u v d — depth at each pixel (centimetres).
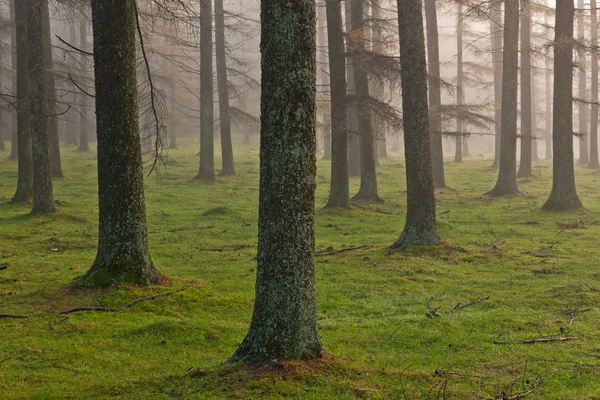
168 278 1088
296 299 619
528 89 3350
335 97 2106
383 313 987
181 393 576
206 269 1280
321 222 1948
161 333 830
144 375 673
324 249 1526
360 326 904
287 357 613
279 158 611
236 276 1227
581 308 976
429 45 3117
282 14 602
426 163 1469
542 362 721
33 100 1873
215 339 824
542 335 834
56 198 2317
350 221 1970
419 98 1455
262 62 619
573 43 2084
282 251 616
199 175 3092
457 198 2608
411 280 1209
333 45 2100
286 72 604
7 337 791
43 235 1619
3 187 2597
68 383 641
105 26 1003
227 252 1488
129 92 1025
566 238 1656
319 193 2733
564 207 2134
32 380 647
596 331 845
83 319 877
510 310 980
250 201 2480
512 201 2461
